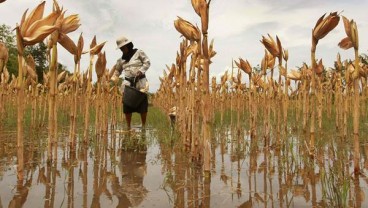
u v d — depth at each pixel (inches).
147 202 95.9
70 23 156.0
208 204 94.3
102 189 109.1
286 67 204.8
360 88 343.6
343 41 154.8
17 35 112.3
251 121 240.1
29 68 187.3
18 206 90.4
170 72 289.4
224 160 161.5
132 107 293.7
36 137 231.1
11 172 129.1
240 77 317.1
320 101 238.4
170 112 294.0
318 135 237.5
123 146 209.0
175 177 126.4
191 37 157.2
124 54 295.7
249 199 98.3
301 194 103.1
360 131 252.1
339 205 90.7
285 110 202.4
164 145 213.6
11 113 369.4
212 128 304.5
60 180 120.3
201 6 128.3
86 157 168.2
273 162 154.2
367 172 129.4
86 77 267.1
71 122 183.9
